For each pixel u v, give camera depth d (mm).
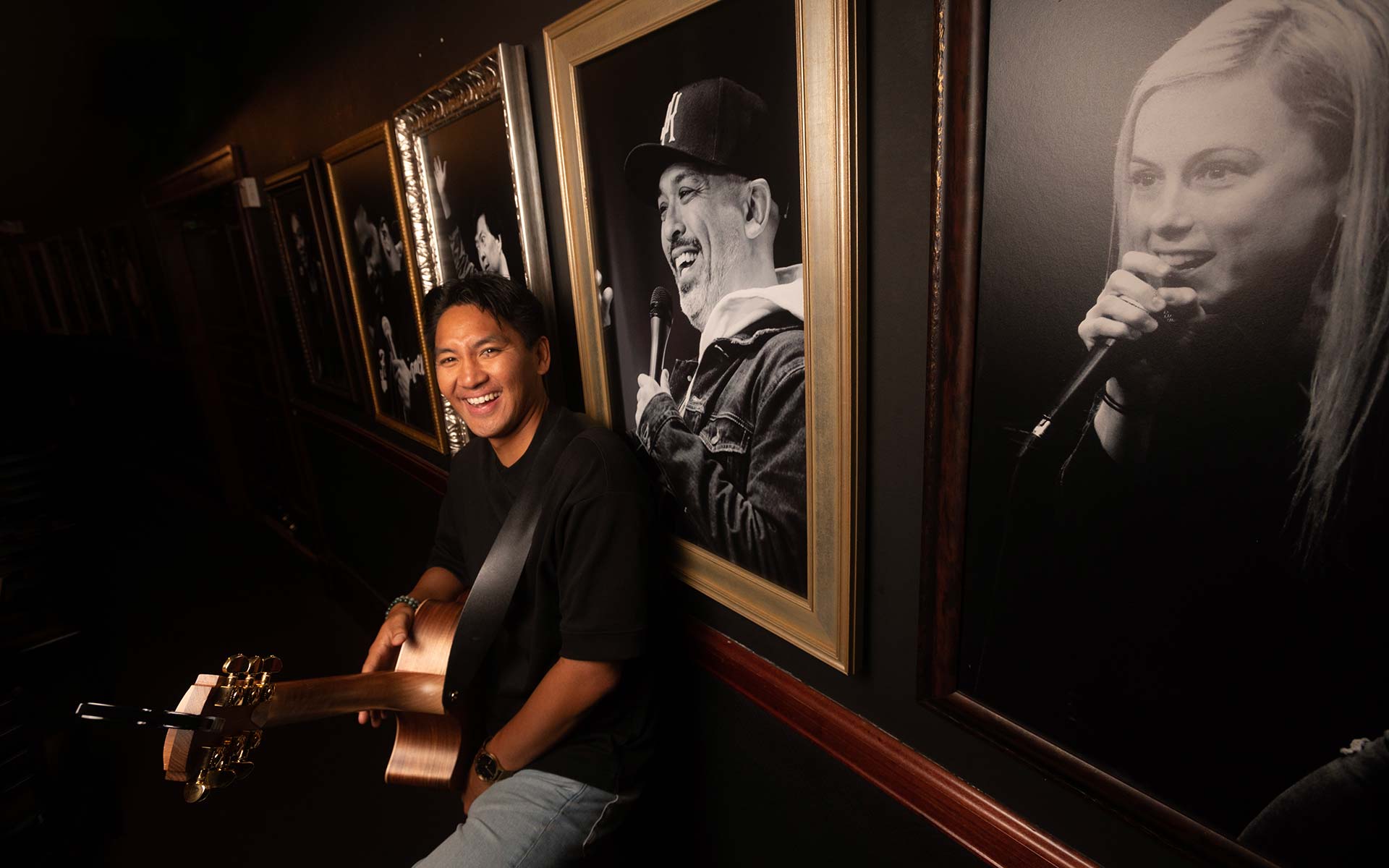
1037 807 823
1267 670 569
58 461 2389
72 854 1970
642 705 1258
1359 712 524
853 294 824
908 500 873
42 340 6898
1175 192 550
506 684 1333
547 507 1191
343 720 2514
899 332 827
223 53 2879
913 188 768
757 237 944
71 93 3766
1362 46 440
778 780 1241
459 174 1642
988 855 866
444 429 2020
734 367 1046
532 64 1339
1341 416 494
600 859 1606
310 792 2180
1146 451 611
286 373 3352
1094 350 629
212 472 4891
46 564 2256
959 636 822
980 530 769
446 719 1330
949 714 854
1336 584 517
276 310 3195
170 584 3715
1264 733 581
